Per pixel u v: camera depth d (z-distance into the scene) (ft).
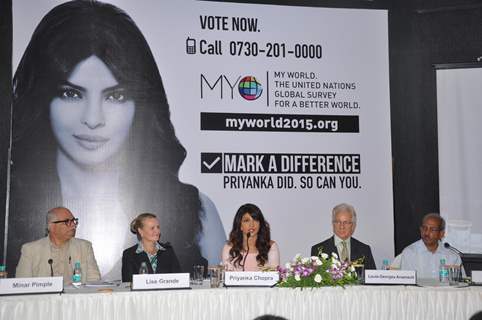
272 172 18.21
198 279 13.43
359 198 18.53
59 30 17.25
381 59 18.86
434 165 18.89
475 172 18.94
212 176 17.94
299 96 18.48
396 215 18.66
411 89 18.97
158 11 17.89
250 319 12.26
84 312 11.66
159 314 11.98
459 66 18.98
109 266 17.29
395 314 12.57
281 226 18.15
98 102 17.40
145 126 17.67
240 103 18.17
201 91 18.01
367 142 18.69
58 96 17.17
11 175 16.81
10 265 16.69
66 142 17.19
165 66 17.85
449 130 18.98
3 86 16.92
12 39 16.97
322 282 12.49
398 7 19.02
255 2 18.42
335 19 18.75
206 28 18.13
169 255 14.71
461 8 18.97
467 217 18.88
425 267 15.70
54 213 14.60
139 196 17.56
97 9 17.51
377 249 18.48
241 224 14.87
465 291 12.67
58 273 14.53
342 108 18.65
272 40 18.45
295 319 12.37
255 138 18.20
